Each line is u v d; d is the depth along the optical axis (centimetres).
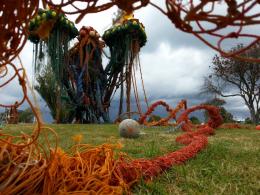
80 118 2827
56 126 1505
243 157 567
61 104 2616
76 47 2759
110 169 349
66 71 2645
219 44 125
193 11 119
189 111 1349
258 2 115
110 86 2902
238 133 1239
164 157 453
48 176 288
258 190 370
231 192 356
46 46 2477
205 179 403
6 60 173
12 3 158
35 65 2492
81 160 329
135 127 977
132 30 2709
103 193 303
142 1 129
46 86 2556
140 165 385
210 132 1136
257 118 3650
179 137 824
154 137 977
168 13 123
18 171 279
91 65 2775
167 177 396
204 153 577
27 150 300
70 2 145
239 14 117
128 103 2802
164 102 1784
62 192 288
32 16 161
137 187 359
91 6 142
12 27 165
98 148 359
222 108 3000
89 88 2828
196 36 124
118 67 2847
